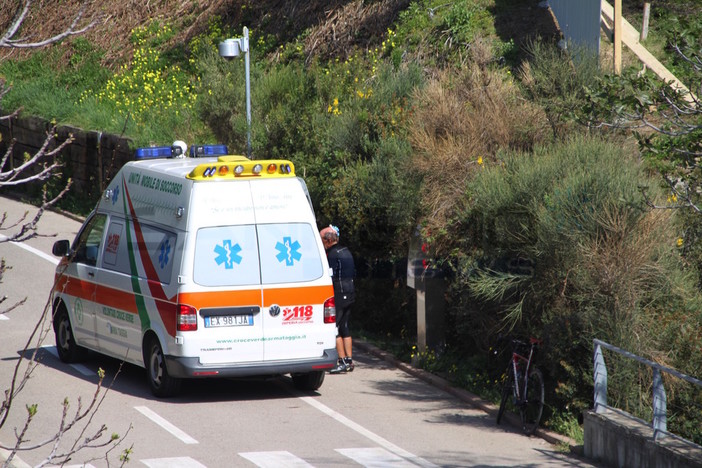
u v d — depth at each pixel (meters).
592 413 33.94
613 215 36.41
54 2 129.88
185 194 39.69
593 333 36.03
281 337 39.81
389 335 53.44
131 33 118.06
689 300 37.78
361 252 53.53
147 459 31.95
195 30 111.44
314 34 91.69
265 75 72.50
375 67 69.38
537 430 36.97
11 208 98.12
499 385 42.03
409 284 47.12
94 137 94.69
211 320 38.88
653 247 36.56
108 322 43.25
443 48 76.56
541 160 40.72
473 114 47.53
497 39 74.56
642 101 32.53
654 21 72.56
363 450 33.88
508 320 40.59
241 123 64.50
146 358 40.97
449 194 45.12
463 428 37.66
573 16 67.81
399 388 44.00
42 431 34.94
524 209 39.19
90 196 95.81
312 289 40.38
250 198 40.09
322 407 40.03
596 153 40.38
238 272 39.31
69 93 109.25
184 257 38.72
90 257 45.06
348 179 52.03
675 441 30.59
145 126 91.50
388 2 87.75
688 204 34.09
